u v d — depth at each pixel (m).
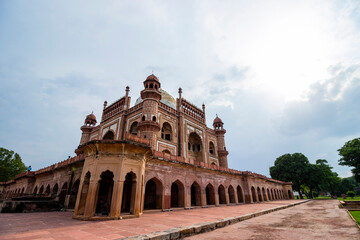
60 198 10.23
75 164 10.09
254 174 17.52
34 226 4.70
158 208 9.20
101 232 4.01
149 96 15.19
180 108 18.80
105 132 18.94
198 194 11.79
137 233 3.88
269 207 10.46
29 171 15.23
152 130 14.12
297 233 4.14
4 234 3.79
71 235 3.73
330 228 4.61
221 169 13.98
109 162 6.62
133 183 7.04
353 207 11.30
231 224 5.57
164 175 9.78
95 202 6.25
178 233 3.98
